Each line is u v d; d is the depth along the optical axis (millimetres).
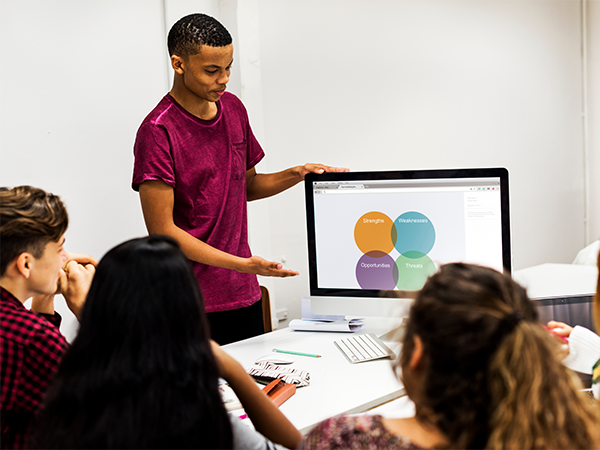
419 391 642
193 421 687
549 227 4277
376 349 1469
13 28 2139
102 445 655
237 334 1838
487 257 1545
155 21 2568
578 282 2273
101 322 708
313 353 1486
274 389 1211
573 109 4324
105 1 2389
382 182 1579
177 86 1703
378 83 3359
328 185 1619
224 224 1808
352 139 3285
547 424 564
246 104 2801
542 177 4199
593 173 4379
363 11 3240
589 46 4285
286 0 2936
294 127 3043
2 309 890
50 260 958
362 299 1625
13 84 2160
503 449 559
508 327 586
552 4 4105
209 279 1737
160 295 716
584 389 1191
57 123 2291
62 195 2328
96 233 2445
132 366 683
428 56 3557
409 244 1578
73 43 2307
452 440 601
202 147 1724
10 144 2170
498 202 1525
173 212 1759
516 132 4031
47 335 889
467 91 3762
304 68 3047
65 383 703
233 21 2742
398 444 645
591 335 1240
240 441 833
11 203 904
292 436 964
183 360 707
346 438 664
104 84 2420
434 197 1555
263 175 2010
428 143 3625
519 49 3975
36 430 734
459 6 3646
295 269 3121
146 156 1629
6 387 861
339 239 1630
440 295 640
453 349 593
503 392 569
